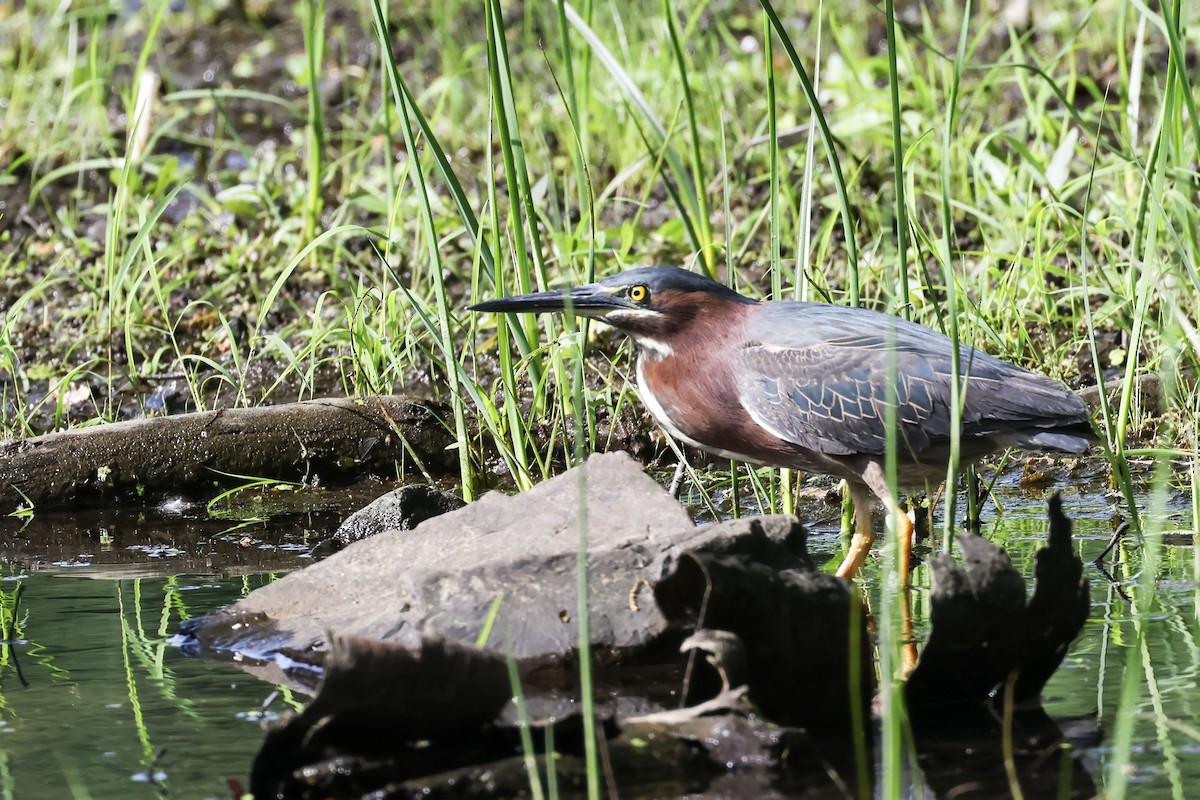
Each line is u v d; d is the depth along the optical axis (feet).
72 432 39.50
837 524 37.06
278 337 41.78
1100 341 44.78
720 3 72.08
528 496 30.50
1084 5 63.26
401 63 67.82
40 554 35.06
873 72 59.11
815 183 53.11
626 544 27.68
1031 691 25.17
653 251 50.24
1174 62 32.24
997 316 43.98
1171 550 33.12
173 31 73.41
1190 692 24.72
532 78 64.59
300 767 22.11
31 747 23.39
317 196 52.03
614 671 26.55
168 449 39.75
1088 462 40.63
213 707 25.12
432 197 51.80
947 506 27.17
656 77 57.31
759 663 24.02
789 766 22.49
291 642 27.86
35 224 55.88
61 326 48.52
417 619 26.91
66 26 73.36
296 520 37.93
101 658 27.66
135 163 57.67
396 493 35.53
